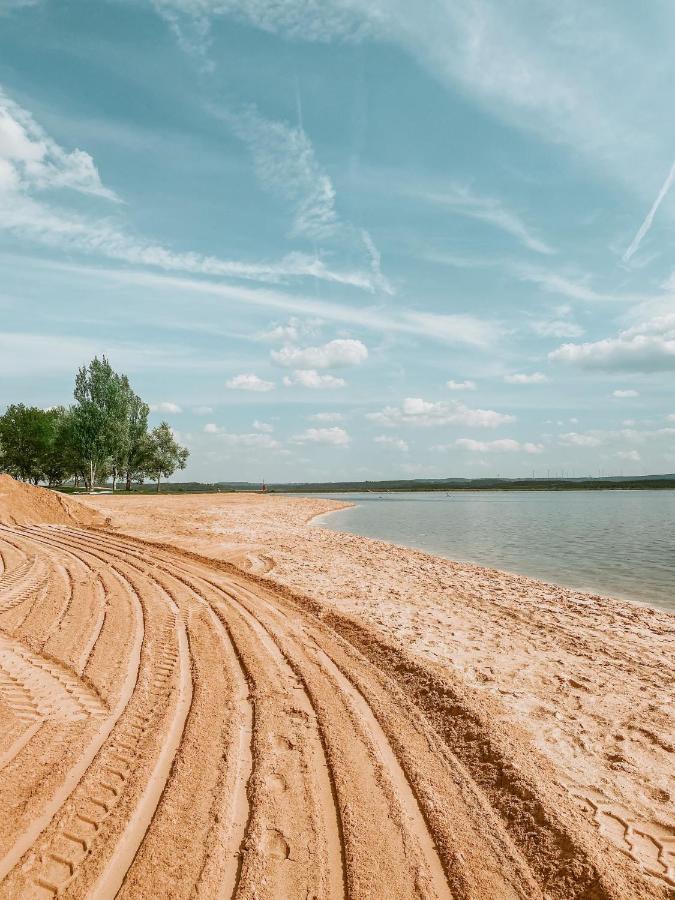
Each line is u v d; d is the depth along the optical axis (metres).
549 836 3.90
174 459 78.31
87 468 58.31
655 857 3.77
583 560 19.83
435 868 3.62
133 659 7.21
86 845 3.63
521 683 7.04
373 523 38.28
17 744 4.92
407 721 5.81
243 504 49.94
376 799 4.32
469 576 15.22
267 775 4.58
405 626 9.43
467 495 132.12
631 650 8.69
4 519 21.81
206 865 3.48
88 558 14.84
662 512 53.19
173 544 17.81
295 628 9.09
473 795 4.48
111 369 57.62
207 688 6.33
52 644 7.66
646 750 5.32
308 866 3.54
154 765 4.64
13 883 3.27
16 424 68.56
